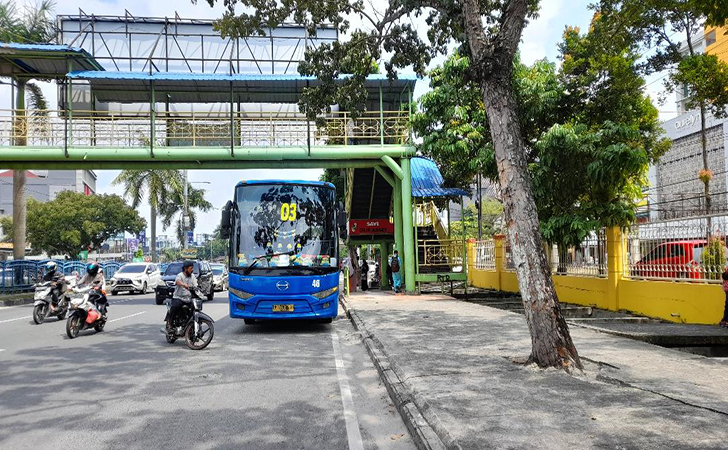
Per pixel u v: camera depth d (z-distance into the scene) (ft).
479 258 78.07
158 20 78.38
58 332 39.63
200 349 31.37
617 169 40.75
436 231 76.33
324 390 21.26
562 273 51.55
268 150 63.41
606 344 26.66
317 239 39.65
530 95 47.21
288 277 38.32
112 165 63.87
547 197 45.91
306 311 38.47
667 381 18.93
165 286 64.95
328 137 64.54
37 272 87.92
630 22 43.50
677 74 47.60
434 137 54.34
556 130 42.73
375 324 37.32
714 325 32.71
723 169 100.48
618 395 17.17
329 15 37.22
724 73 43.88
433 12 38.78
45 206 160.35
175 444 14.88
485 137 54.44
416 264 66.39
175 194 139.03
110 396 20.26
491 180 55.11
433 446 13.46
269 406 18.84
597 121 47.57
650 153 50.42
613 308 42.60
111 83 66.33
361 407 18.95
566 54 50.47
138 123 62.64
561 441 13.00
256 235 39.22
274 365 26.43
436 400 17.01
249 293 38.17
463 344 28.09
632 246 41.24
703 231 34.32
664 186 110.32
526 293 21.89
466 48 33.76
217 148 62.59
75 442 15.07
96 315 37.70
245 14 35.68
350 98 40.29
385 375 22.18
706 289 33.45
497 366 22.24
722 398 16.67
